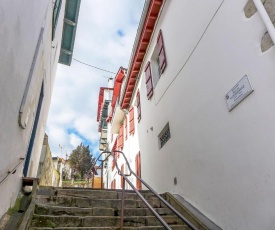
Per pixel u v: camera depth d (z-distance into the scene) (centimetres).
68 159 3048
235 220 288
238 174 288
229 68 317
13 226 264
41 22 371
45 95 590
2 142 231
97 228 290
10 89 239
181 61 484
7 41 212
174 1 552
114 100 1274
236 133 295
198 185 386
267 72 250
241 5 302
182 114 466
